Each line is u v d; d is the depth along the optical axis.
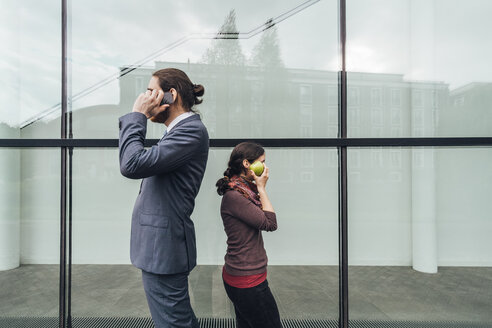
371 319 2.32
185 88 1.30
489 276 2.37
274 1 2.41
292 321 2.33
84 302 2.32
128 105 2.40
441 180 2.41
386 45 2.41
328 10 2.41
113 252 2.36
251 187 1.48
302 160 2.38
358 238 2.40
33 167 2.36
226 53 2.41
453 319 2.30
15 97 2.35
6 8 2.33
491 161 2.39
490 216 2.39
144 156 1.06
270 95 2.41
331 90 2.41
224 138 2.40
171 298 1.18
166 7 2.40
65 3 2.34
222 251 2.36
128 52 2.40
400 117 2.42
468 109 2.40
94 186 2.36
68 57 2.35
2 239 2.33
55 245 2.37
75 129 2.37
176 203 1.18
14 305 2.32
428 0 2.39
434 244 2.39
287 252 2.39
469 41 2.41
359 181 2.40
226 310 2.32
